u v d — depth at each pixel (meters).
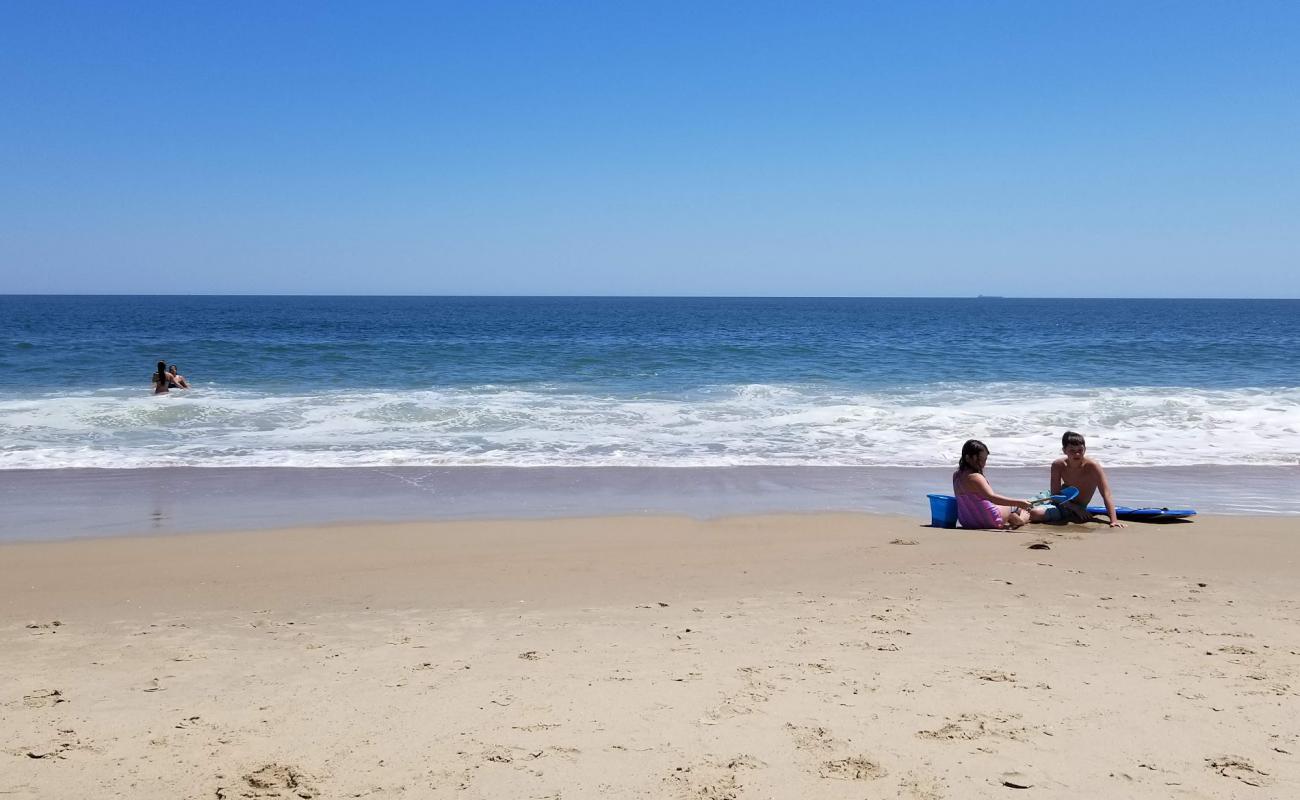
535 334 55.38
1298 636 5.74
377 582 7.39
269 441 15.16
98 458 13.55
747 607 6.53
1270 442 15.23
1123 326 73.25
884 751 4.04
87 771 3.86
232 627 6.11
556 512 10.35
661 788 3.72
